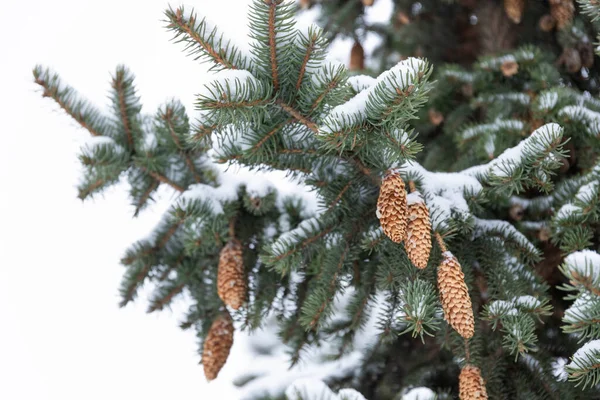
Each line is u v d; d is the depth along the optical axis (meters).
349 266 1.45
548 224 1.51
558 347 1.58
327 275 1.44
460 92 1.81
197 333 1.61
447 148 1.85
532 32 1.88
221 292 1.50
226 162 1.42
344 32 2.04
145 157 1.52
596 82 1.78
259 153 1.38
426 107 1.83
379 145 1.31
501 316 1.35
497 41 1.90
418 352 1.69
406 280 1.38
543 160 1.36
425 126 1.88
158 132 1.52
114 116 1.55
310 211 1.58
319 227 1.45
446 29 2.02
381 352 1.69
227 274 1.50
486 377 1.45
